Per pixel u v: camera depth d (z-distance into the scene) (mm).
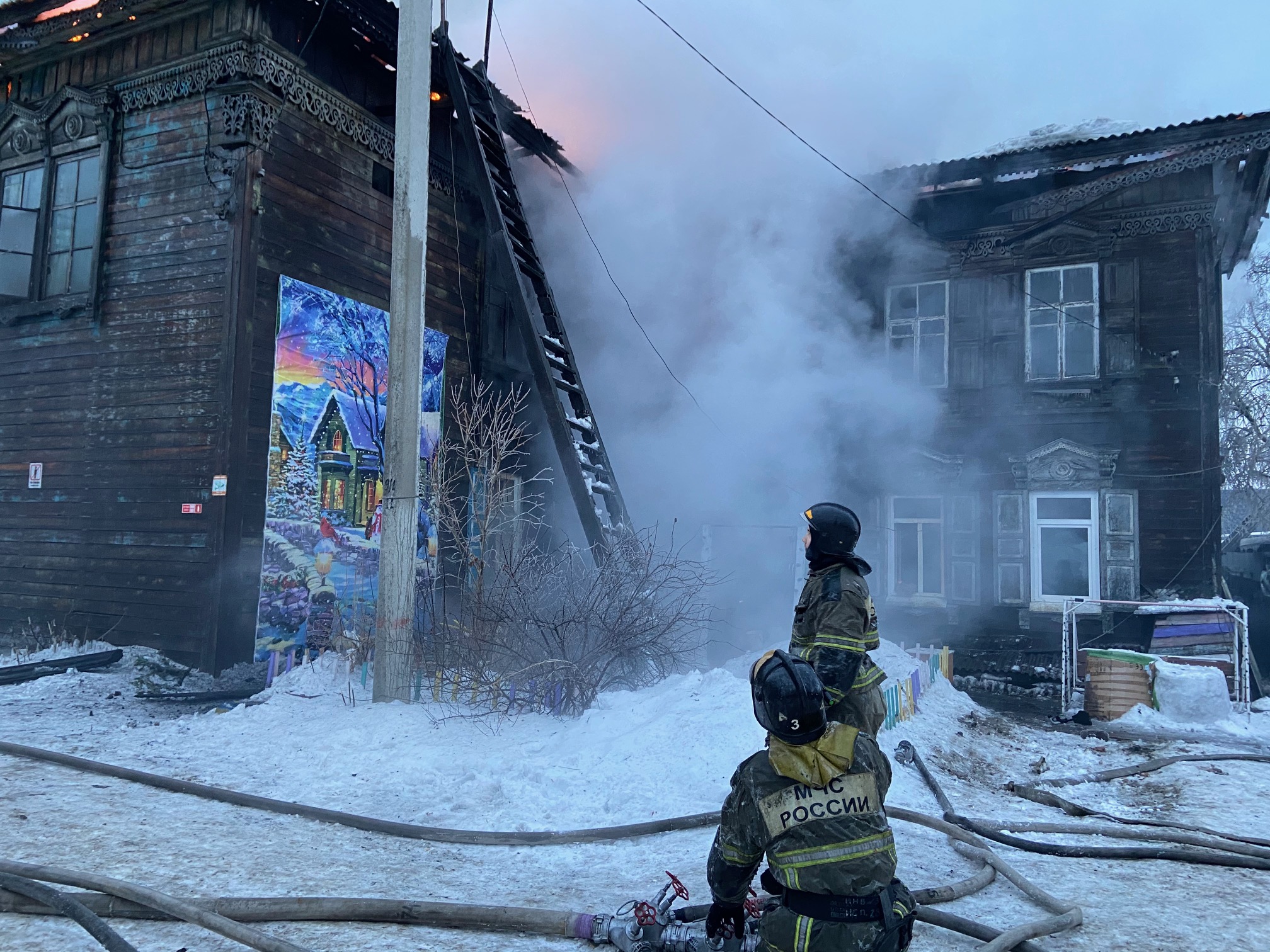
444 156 12984
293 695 7582
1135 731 9352
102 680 8641
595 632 7621
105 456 10258
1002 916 3719
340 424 10750
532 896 3816
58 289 11008
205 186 9938
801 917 2035
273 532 9828
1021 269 14953
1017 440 14703
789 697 2141
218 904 3359
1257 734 9242
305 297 10336
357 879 3957
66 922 3250
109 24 10477
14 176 11586
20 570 10727
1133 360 14078
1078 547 14297
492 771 5855
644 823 4875
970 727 9023
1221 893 4262
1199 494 13555
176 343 9906
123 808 4812
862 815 2119
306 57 10594
